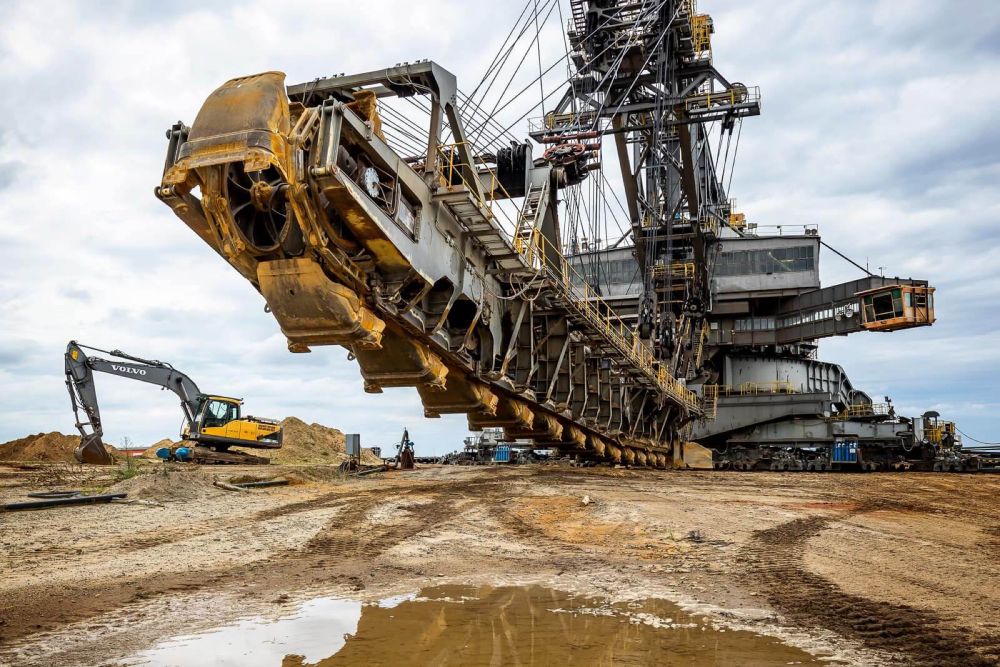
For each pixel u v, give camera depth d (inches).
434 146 628.1
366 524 610.9
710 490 945.5
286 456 1798.7
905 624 300.5
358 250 572.4
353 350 692.1
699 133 2118.6
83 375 1295.5
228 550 492.7
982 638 279.4
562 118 1667.1
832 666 246.7
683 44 1681.8
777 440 2134.6
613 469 1547.7
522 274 822.5
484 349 801.6
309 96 612.1
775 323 2271.2
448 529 590.9
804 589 371.9
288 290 543.5
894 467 1577.3
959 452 1891.0
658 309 1991.9
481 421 939.3
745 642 275.4
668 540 531.2
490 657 255.4
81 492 734.5
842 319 2068.2
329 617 315.6
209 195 501.7
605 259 2491.4
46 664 250.4
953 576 405.1
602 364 1266.0
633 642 275.3
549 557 475.8
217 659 255.3
